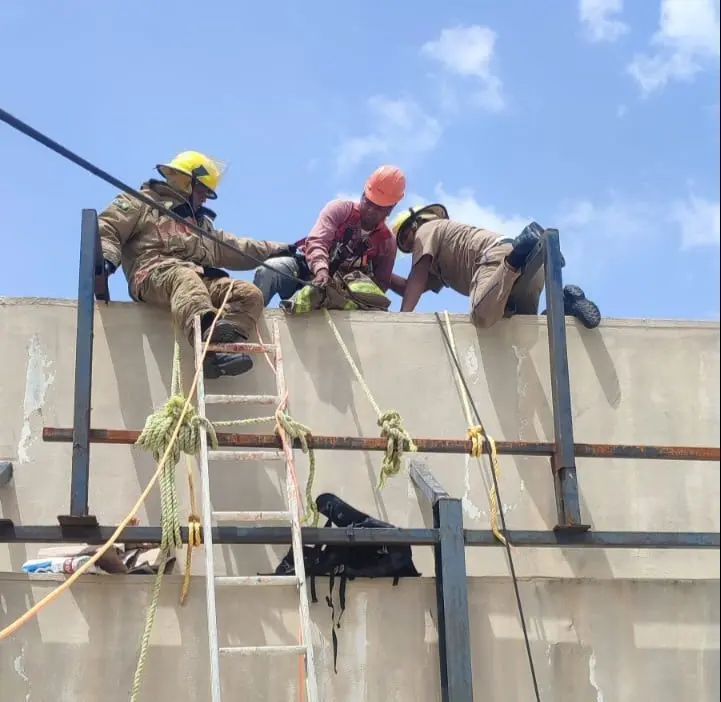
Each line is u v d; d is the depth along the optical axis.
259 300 6.29
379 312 6.63
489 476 6.40
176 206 6.67
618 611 5.32
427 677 5.01
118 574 5.01
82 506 5.11
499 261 6.71
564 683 5.17
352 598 5.10
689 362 6.74
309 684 4.51
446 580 5.00
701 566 6.38
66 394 6.18
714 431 6.61
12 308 6.27
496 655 5.16
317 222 7.03
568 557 6.30
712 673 5.26
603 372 6.65
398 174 7.04
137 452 6.14
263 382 6.39
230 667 4.93
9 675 4.79
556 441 5.73
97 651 4.87
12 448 6.03
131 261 6.51
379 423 5.58
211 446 5.32
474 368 6.59
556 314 6.07
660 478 6.50
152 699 4.83
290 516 5.04
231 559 5.96
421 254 7.12
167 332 6.38
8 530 5.03
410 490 6.30
